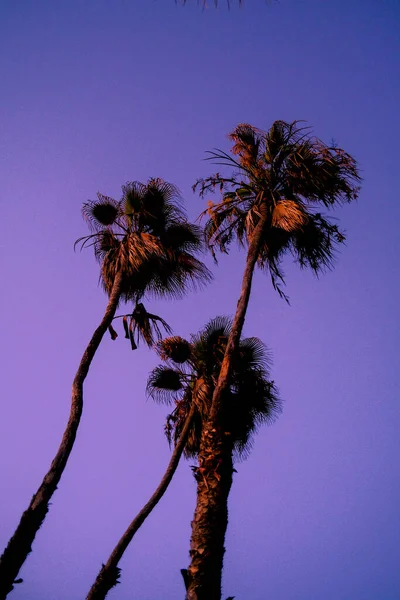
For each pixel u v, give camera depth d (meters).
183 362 17.50
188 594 8.66
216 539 9.12
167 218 15.98
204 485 9.61
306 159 13.61
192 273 15.69
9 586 9.96
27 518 10.61
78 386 12.84
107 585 13.74
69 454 11.77
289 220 12.87
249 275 12.24
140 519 15.01
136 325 15.33
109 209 15.77
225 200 14.44
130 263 14.88
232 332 11.35
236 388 16.27
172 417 17.78
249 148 14.29
